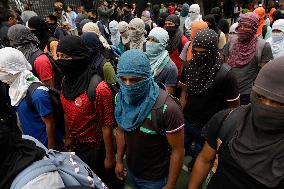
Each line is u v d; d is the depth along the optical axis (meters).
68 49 2.03
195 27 3.69
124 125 1.90
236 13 15.39
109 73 2.90
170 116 1.76
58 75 3.26
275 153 1.15
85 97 2.11
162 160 1.95
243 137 1.26
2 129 1.22
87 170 1.38
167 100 1.79
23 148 1.26
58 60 2.11
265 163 1.16
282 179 1.12
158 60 2.97
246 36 3.19
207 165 1.63
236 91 2.47
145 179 2.01
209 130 1.51
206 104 2.59
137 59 1.73
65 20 8.37
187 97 2.75
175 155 1.89
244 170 1.22
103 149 2.38
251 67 3.20
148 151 1.90
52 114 2.29
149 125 1.81
